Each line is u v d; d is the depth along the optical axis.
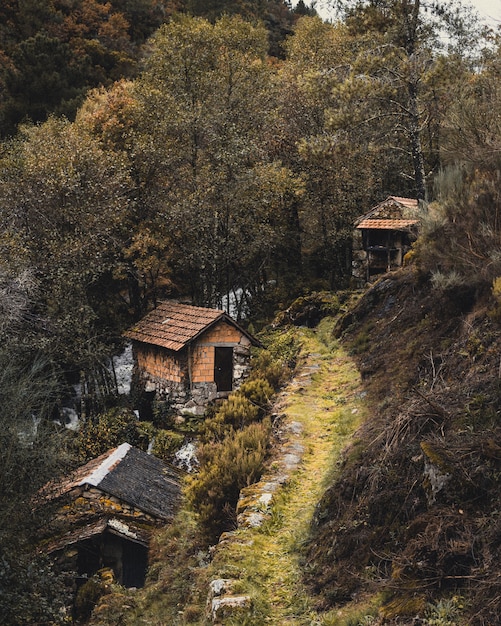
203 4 69.62
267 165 28.50
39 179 23.80
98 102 33.59
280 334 23.12
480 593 5.72
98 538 13.57
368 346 16.31
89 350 21.91
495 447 6.85
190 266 29.77
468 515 6.50
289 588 7.94
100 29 62.25
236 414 15.86
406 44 20.52
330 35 37.50
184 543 12.28
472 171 12.56
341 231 30.19
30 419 12.88
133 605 11.12
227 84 31.61
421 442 7.46
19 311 20.22
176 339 20.48
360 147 28.56
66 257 22.66
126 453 15.63
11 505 11.63
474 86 16.41
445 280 12.02
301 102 31.56
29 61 43.91
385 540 7.25
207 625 7.62
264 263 32.34
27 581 11.33
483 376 8.58
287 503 10.34
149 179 28.97
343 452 10.66
